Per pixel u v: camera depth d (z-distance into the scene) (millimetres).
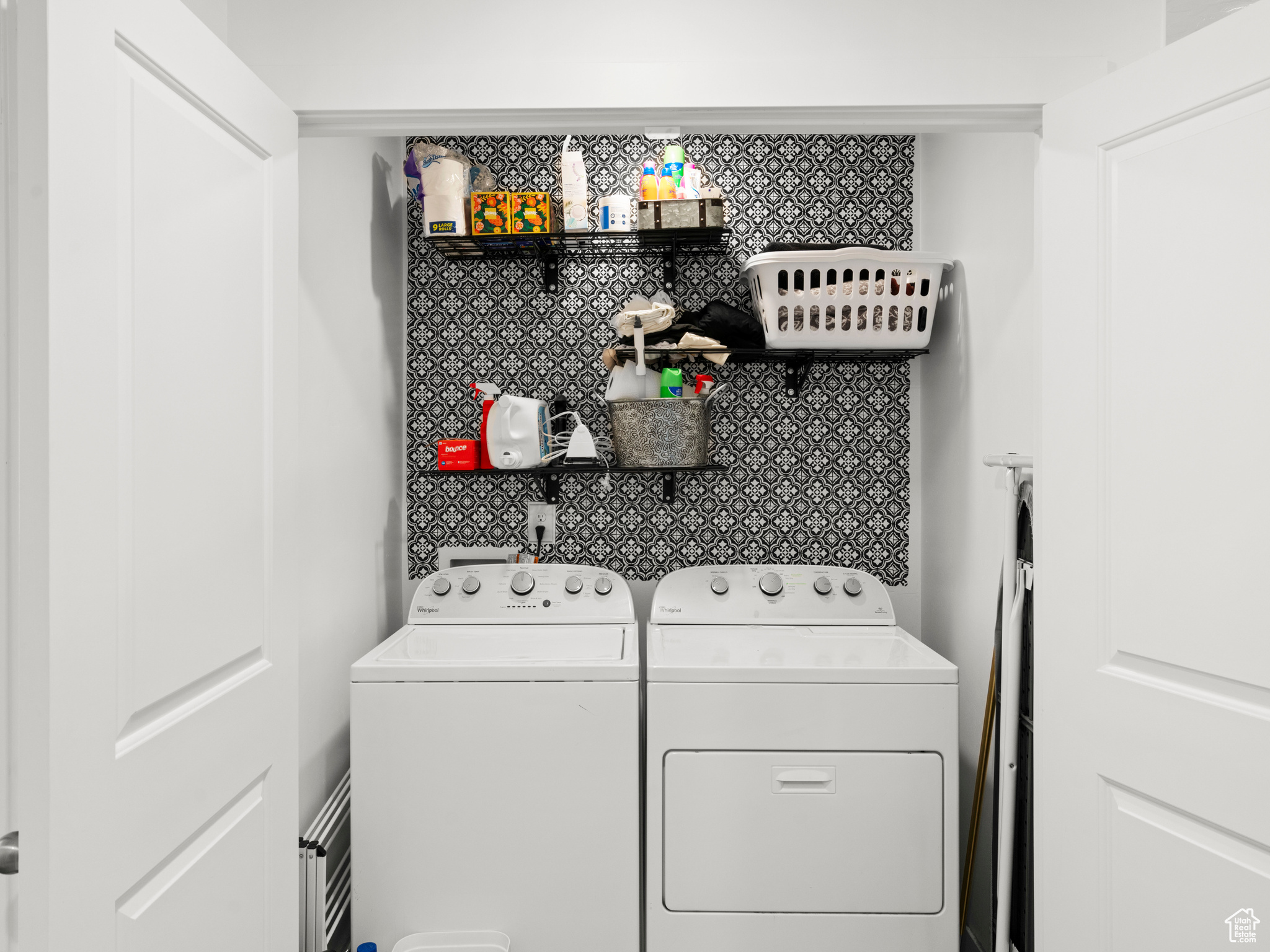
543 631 2012
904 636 1976
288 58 1273
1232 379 938
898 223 2348
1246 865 935
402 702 1638
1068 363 1155
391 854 1628
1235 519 935
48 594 667
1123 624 1074
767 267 2053
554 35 1279
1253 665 916
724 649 1827
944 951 1608
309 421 1710
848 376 2379
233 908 1025
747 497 2395
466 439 2256
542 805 1634
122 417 779
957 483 2049
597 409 2395
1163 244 1019
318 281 1754
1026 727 1580
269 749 1119
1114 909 1098
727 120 1287
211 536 956
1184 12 1212
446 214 2146
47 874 669
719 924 1629
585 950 1629
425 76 1250
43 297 663
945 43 1267
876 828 1623
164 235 850
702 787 1634
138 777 804
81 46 704
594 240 2258
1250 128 920
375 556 2156
